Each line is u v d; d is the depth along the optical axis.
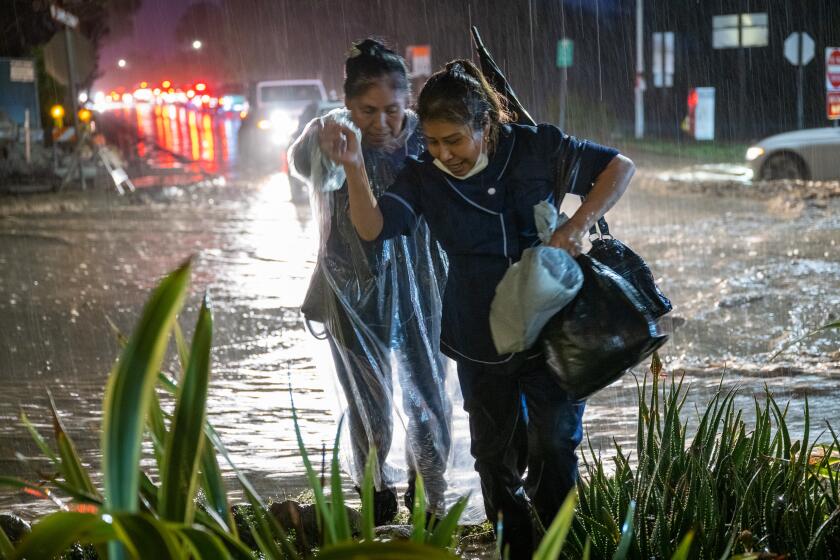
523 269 5.92
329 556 3.35
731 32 66.75
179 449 4.06
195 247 25.44
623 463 7.02
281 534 4.68
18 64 46.84
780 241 23.70
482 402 6.61
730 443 6.78
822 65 64.25
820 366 13.53
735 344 14.94
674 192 35.53
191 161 50.47
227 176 43.31
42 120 51.69
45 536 3.49
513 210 6.39
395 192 6.55
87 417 11.84
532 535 6.75
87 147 42.81
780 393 11.88
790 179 36.38
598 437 10.35
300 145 7.96
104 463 3.49
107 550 4.12
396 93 7.66
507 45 82.62
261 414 11.98
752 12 65.69
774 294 17.89
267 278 21.36
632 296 6.06
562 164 6.39
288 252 24.62
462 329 6.54
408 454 8.14
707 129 58.97
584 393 6.13
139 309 18.39
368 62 7.64
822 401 11.49
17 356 15.14
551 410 6.46
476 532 7.68
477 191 6.36
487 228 6.37
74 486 4.66
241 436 11.04
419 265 7.96
